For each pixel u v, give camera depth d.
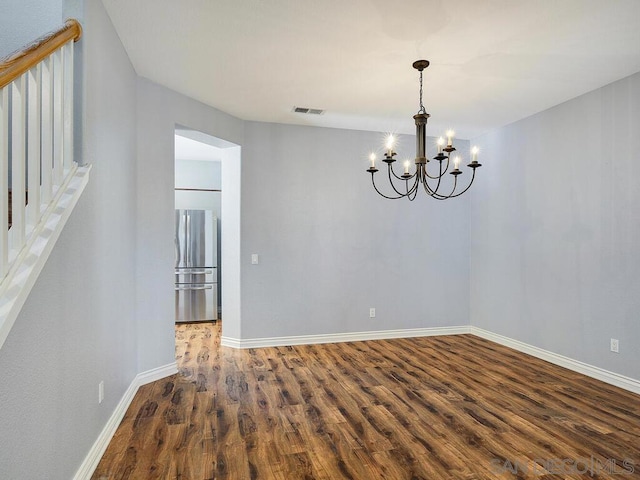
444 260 5.21
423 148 2.85
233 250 4.57
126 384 2.91
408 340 4.92
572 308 3.77
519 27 2.49
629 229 3.25
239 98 3.81
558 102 3.88
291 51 2.84
